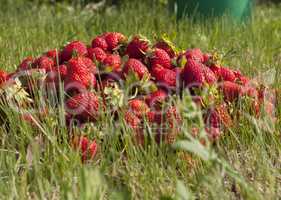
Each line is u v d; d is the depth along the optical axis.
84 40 7.75
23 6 10.80
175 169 3.83
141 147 3.90
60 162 3.71
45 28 8.52
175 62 4.69
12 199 3.38
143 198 3.45
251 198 3.23
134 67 4.45
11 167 3.67
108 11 10.25
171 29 8.04
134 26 8.35
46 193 3.52
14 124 4.12
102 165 3.75
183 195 3.06
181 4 8.88
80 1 10.85
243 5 8.76
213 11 8.70
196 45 7.22
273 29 8.23
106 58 4.60
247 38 7.66
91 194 3.06
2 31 8.23
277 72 5.16
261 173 3.77
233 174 3.28
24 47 6.98
